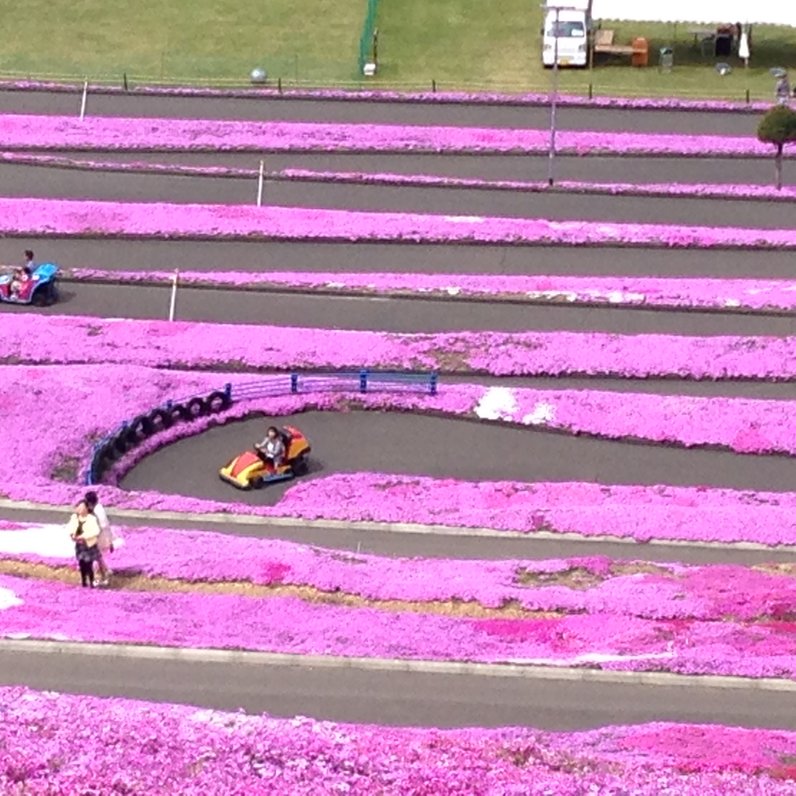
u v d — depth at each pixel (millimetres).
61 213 69812
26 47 88500
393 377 57656
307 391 57531
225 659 37844
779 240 69250
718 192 73875
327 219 70188
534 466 54531
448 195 73938
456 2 94125
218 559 43688
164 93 83500
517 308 63688
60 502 49156
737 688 38031
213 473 53438
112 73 85750
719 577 44375
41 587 41562
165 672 37188
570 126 80500
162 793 30891
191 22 91875
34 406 54531
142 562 43594
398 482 52438
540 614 42031
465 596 42438
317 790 31266
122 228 69188
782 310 63469
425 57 87812
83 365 57906
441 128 79500
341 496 51656
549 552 47438
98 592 41406
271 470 52562
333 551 45844
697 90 84250
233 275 65188
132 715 33531
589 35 87188
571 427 56062
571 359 59562
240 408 56594
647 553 47594
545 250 69000
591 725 36188
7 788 30766
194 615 40656
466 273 67125
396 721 35812
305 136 78562
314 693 36750
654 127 80562
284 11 93375
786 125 72000
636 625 41125
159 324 60906
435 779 31812
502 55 88250
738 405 56656
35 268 62844
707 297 63875
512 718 36281
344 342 60094
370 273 66438
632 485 53438
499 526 48812
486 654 38875
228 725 33344
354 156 77625
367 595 42469
